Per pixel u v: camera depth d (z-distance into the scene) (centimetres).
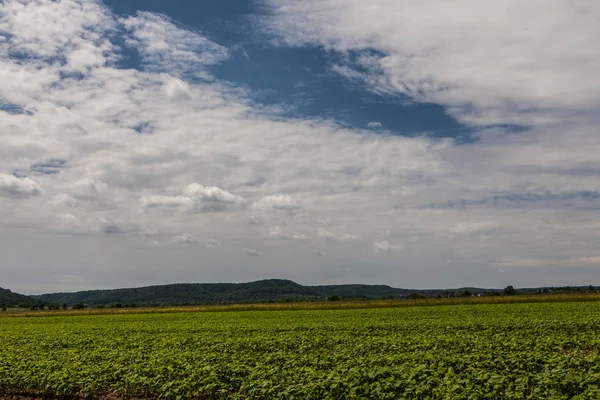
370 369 1819
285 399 1582
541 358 1898
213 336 3659
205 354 2414
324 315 6050
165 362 2191
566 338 2614
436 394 1451
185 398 1819
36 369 2138
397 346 2577
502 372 1791
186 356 2348
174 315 7319
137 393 2030
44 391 2053
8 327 5656
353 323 4459
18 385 2067
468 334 3089
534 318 4178
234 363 2050
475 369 1738
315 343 2931
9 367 2214
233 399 1728
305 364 2092
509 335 3041
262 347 2875
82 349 3147
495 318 4294
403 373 1677
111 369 2120
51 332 4575
